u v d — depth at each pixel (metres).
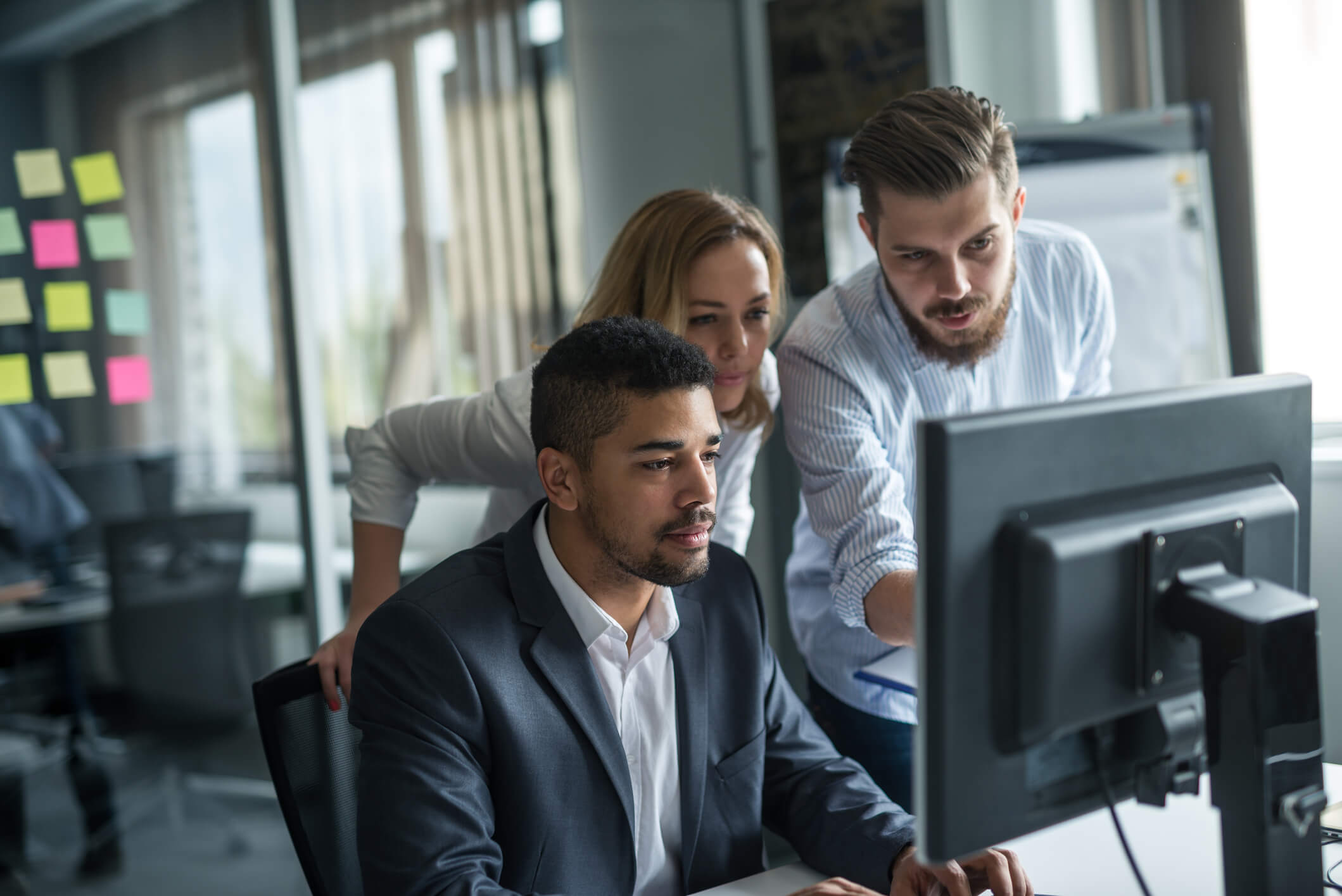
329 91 3.12
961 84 3.09
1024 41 3.04
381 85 3.21
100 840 2.85
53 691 2.81
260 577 3.08
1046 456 0.85
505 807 1.20
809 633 1.82
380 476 1.70
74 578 2.82
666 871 1.31
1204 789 1.39
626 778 1.23
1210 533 0.93
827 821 1.30
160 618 2.93
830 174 3.10
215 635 3.00
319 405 3.12
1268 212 2.64
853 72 3.30
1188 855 1.20
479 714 1.18
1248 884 0.92
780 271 1.67
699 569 1.19
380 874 1.12
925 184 1.36
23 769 2.77
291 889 2.89
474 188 3.35
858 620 1.47
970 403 1.68
